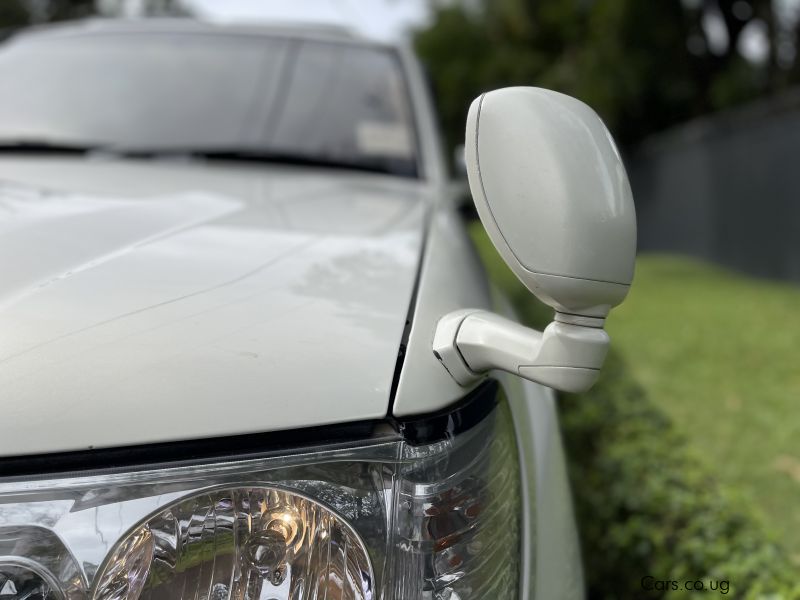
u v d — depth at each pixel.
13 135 1.94
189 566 0.73
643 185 14.42
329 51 2.35
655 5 12.64
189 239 1.06
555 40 16.03
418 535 0.78
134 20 2.53
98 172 1.64
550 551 0.97
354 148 2.05
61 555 0.71
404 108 2.20
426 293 0.98
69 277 0.88
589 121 0.78
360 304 0.91
